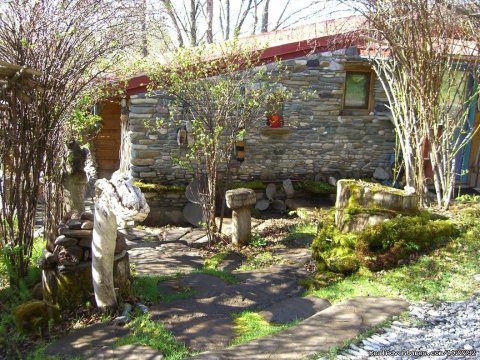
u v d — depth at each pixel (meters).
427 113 6.48
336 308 4.39
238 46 8.05
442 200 6.73
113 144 11.84
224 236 7.58
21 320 4.28
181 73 7.36
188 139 8.38
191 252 7.02
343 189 5.87
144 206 4.03
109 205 4.14
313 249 5.74
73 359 3.71
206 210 7.55
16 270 5.15
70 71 5.15
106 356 3.72
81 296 4.59
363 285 4.96
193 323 4.34
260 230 7.91
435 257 5.25
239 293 5.10
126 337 4.02
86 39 5.10
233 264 6.33
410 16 5.89
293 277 5.60
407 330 3.93
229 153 7.74
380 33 6.65
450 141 6.99
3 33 4.75
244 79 7.86
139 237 7.77
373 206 5.63
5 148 5.07
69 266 4.55
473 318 4.10
